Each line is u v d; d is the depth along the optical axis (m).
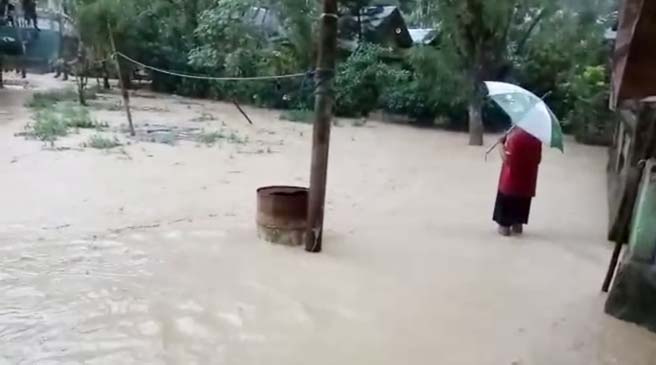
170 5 21.61
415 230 6.76
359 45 19.14
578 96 15.21
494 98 6.48
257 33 19.44
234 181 8.69
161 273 5.16
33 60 25.44
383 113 18.17
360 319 4.43
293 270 5.34
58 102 16.70
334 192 8.42
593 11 15.16
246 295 4.76
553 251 6.21
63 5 18.30
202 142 11.91
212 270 5.27
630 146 6.70
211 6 21.25
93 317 4.30
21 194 7.43
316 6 18.47
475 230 6.86
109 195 7.59
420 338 4.18
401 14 22.16
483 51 14.21
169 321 4.28
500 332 4.34
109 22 16.16
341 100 18.27
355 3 21.11
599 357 4.04
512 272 5.56
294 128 14.96
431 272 5.46
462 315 4.58
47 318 4.25
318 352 3.92
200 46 21.31
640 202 4.70
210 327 4.21
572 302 4.92
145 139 11.80
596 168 11.49
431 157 11.93
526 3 14.97
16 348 3.83
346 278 5.20
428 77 15.40
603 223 7.36
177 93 22.08
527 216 6.68
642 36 2.65
